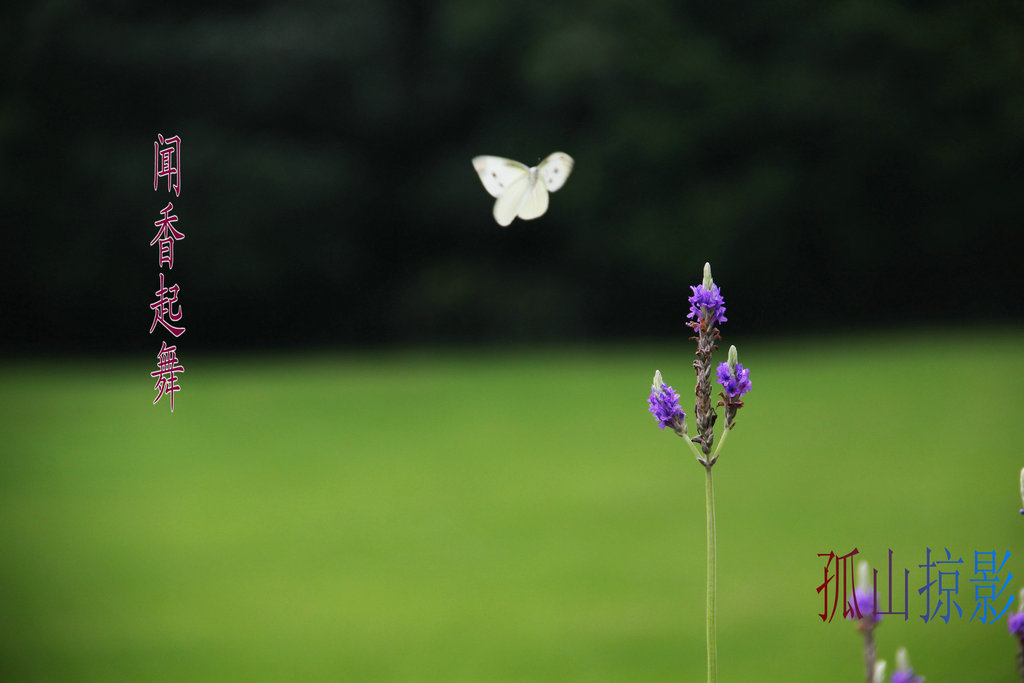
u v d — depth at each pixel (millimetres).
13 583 9617
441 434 18219
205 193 31125
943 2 32719
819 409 18703
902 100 32438
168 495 13867
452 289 34188
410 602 8781
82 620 8406
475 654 7309
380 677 6840
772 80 32781
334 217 33188
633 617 8094
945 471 13461
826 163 33031
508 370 26859
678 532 11031
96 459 16453
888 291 34781
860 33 32031
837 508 11766
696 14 33875
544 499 13078
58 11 29797
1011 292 34125
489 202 34188
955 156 32375
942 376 21469
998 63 31906
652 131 32812
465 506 12828
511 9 33219
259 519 12391
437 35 34062
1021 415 17141
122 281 30766
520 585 9188
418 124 34656
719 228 32812
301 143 32969
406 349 34562
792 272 34188
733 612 8133
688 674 6684
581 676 6750
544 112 34094
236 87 31453
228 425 19438
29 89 29828
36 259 30094
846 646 7051
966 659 6496
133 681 6918
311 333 34438
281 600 8953
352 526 11922
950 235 33281
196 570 10086
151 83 30781
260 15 32469
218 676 6988
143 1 31359
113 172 30047
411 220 35188
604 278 34656
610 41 32469
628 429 18234
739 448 15820
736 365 2311
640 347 33219
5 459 16500
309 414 20469
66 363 29906
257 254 31859
